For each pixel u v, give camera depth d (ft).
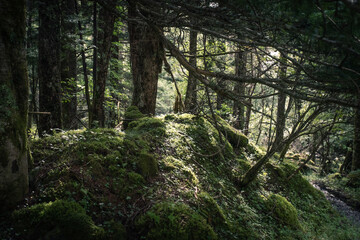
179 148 20.52
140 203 13.94
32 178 12.57
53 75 20.89
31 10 21.62
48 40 20.31
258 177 24.18
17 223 10.65
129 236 12.09
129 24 28.73
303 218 21.95
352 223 23.98
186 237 12.37
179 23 13.42
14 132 11.08
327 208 25.39
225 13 9.80
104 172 14.61
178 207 13.50
